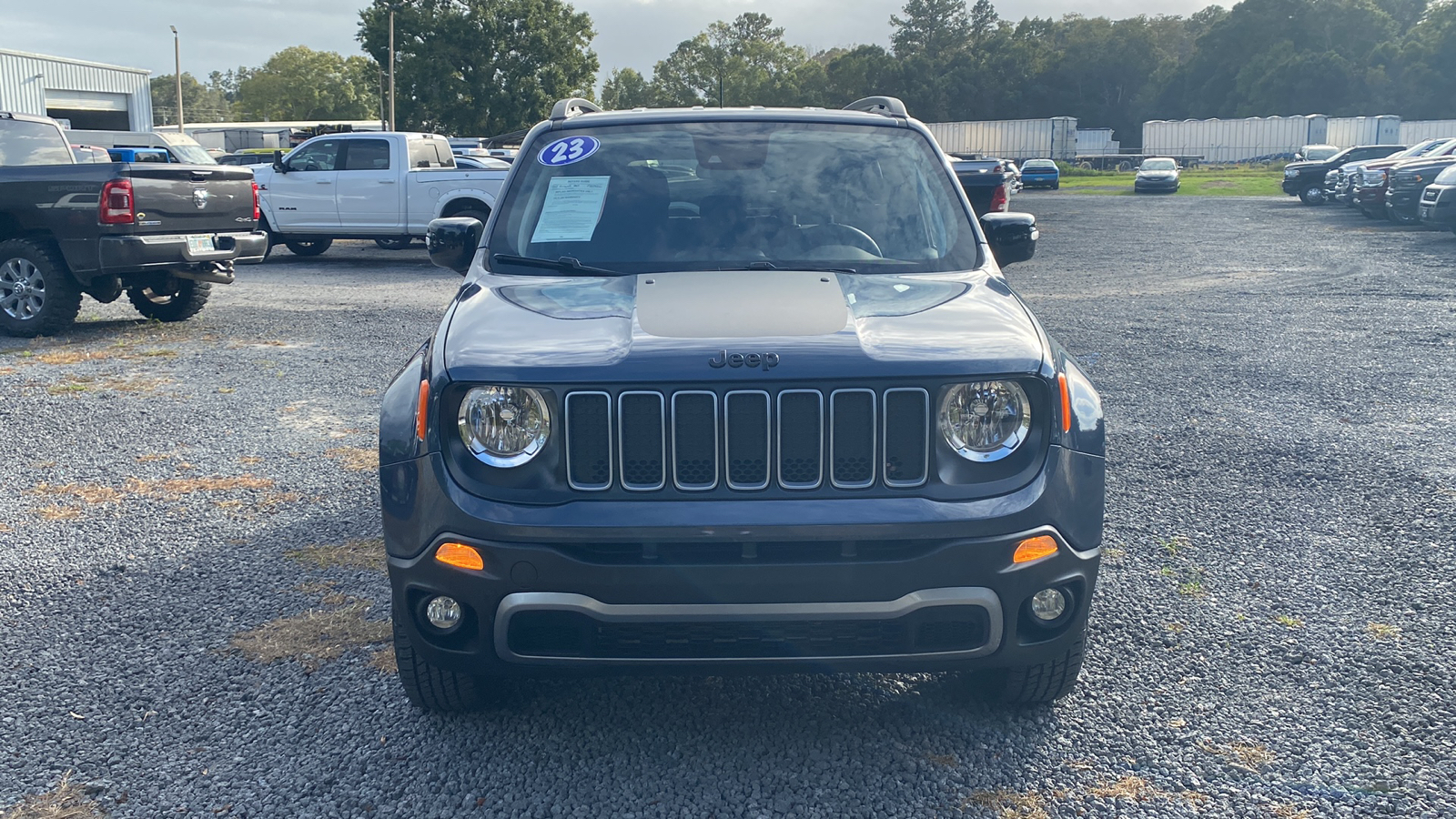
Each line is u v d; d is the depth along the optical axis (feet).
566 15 204.44
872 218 11.85
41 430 21.30
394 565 8.96
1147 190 139.74
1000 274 11.37
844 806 8.86
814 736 9.96
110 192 30.07
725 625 8.47
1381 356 28.68
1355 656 11.48
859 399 8.53
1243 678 11.03
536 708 10.51
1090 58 382.63
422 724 10.19
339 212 56.08
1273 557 14.38
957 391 8.63
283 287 45.44
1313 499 16.79
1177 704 10.50
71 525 15.83
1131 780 9.20
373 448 19.99
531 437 8.56
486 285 10.94
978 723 10.17
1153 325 34.17
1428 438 20.25
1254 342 30.91
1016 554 8.52
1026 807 8.83
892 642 8.64
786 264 11.21
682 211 11.86
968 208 12.25
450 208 55.01
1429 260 52.90
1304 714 10.28
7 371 26.96
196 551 14.74
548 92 201.67
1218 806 8.81
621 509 8.39
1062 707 10.47
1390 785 9.07
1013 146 211.00
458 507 8.50
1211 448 19.72
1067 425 8.95
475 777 9.29
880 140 12.99
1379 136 190.60
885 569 8.36
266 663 11.43
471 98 199.11
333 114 428.56
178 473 18.42
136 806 8.87
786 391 8.48
